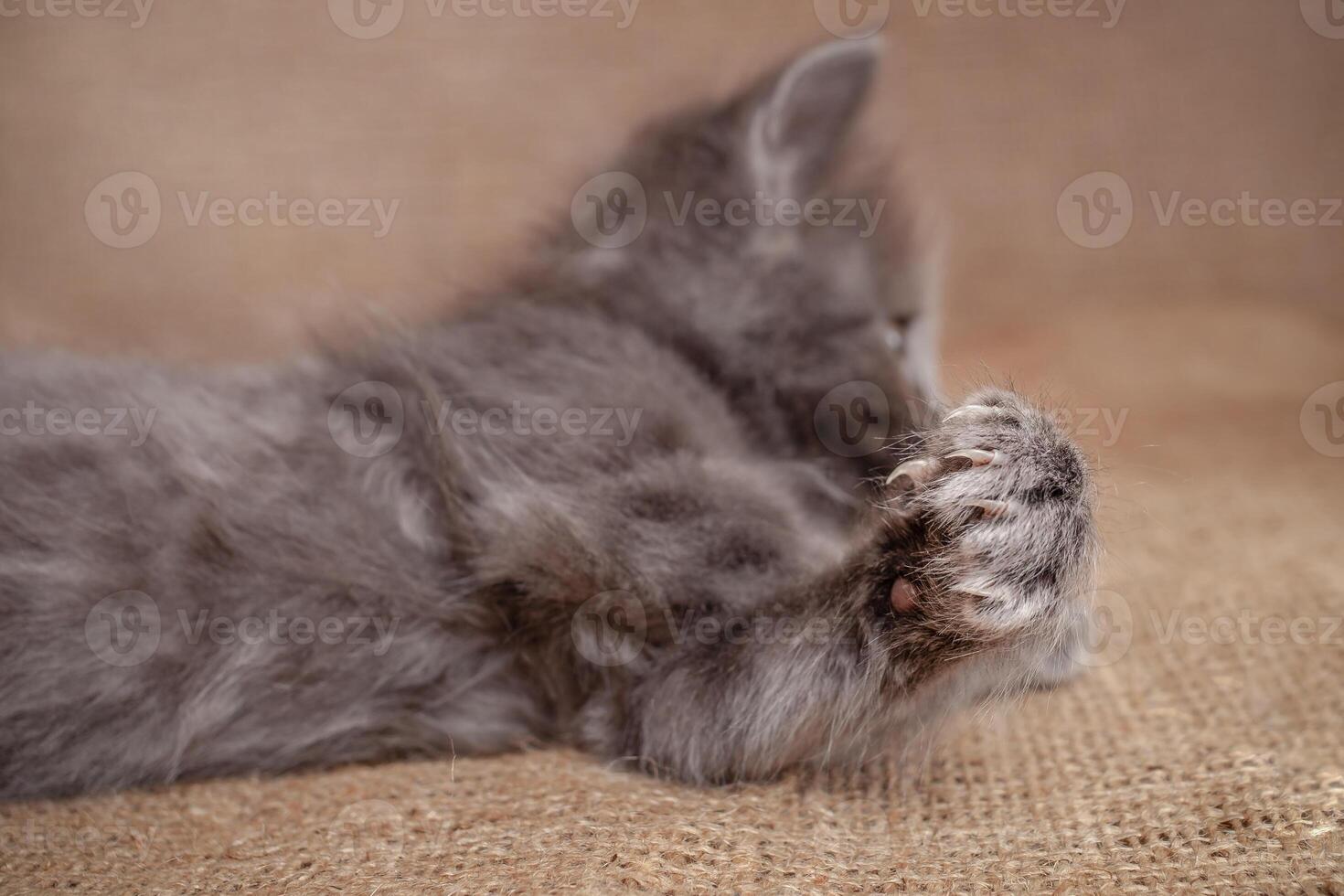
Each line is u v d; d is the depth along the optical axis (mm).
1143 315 542
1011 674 244
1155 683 272
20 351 286
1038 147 569
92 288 493
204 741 247
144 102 506
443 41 540
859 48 299
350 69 529
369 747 253
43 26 495
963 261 558
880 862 220
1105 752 251
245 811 238
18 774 243
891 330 302
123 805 242
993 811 236
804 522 263
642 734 244
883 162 312
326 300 315
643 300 279
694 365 278
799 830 229
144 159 504
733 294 280
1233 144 564
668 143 288
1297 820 222
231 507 248
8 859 226
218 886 218
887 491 239
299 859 224
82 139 499
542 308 279
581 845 223
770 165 287
